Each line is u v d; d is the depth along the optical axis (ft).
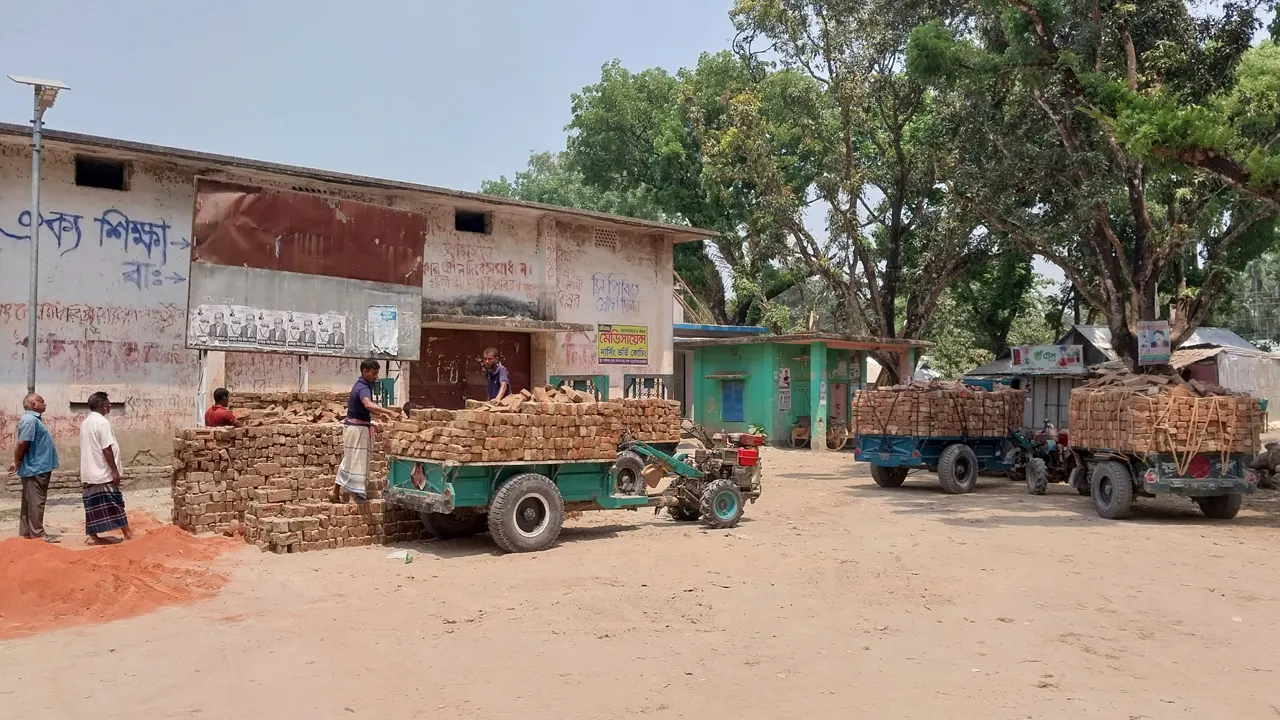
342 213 53.52
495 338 66.74
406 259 56.39
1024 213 77.56
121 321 49.57
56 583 24.62
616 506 36.47
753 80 106.42
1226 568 30.22
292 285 51.39
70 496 47.19
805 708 16.84
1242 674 19.10
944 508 46.24
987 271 117.19
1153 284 73.67
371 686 17.87
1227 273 81.05
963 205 84.48
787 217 97.30
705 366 97.76
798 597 25.68
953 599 25.62
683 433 41.86
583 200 169.58
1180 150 44.75
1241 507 47.39
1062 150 74.38
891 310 98.94
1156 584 27.73
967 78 68.03
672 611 23.94
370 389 36.11
